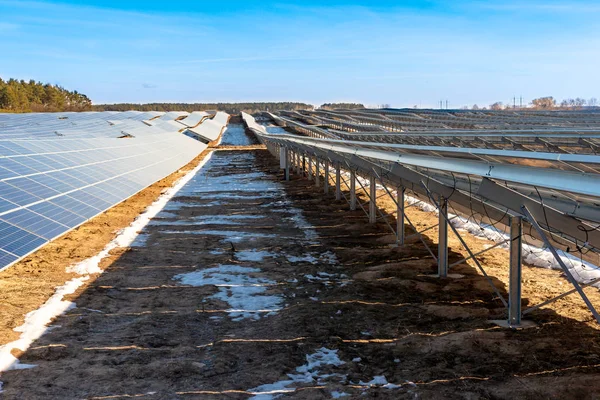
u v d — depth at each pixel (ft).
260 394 28.73
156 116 350.84
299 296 45.78
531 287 46.29
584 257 40.98
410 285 47.60
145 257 57.57
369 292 46.21
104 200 67.10
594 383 28.32
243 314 41.45
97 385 29.60
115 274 51.16
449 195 43.29
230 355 33.78
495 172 30.83
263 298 45.24
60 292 44.98
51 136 140.87
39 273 49.96
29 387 29.19
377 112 437.17
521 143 81.76
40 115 245.86
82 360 32.73
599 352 32.30
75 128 188.75
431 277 50.08
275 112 631.97
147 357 33.42
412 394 28.37
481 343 34.19
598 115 206.18
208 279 50.39
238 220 79.97
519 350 33.06
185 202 96.78
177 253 59.57
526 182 27.14
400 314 40.83
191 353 34.17
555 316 38.73
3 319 38.37
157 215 82.84
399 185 60.64
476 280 48.62
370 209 76.59
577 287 29.25
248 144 272.31
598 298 42.83
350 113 437.99
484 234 67.26
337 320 39.75
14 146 74.90
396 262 55.31
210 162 184.55
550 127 132.46
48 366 31.78
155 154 137.69
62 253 57.52
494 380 29.45
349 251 60.85
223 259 57.36
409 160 45.91
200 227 74.23
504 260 55.72
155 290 46.93
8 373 30.83
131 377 30.63
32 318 38.86
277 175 143.43
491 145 87.30
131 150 123.85
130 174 93.40
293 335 37.01
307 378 30.71
